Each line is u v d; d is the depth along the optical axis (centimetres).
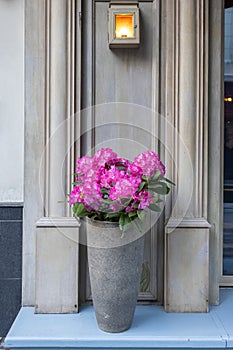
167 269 206
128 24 203
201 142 209
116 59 212
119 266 176
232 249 235
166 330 186
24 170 209
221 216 232
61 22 202
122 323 183
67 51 204
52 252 203
